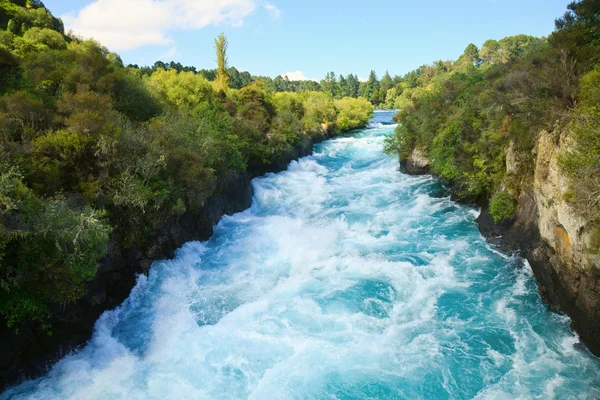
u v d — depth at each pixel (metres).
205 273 22.66
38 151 17.62
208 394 13.77
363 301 19.22
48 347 14.73
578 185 13.69
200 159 24.52
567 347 15.23
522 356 15.05
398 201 34.62
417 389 13.68
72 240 14.20
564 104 17.97
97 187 18.52
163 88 42.91
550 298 17.94
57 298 13.98
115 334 17.20
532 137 21.17
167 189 21.78
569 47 19.92
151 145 21.48
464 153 29.58
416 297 19.38
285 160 48.56
